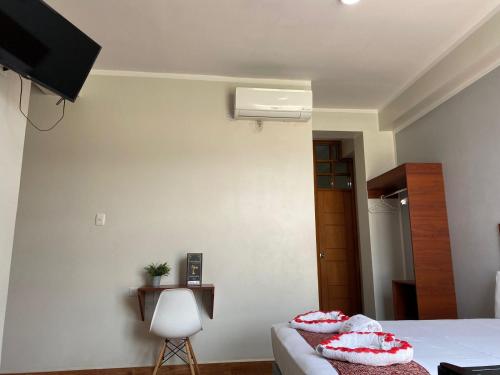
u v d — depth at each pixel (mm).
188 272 3252
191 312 2895
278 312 3434
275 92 3580
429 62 3533
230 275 3447
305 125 3805
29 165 3406
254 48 3268
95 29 2971
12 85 2191
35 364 3113
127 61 3479
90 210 3396
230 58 3434
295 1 2650
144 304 3281
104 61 3475
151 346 3238
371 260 4492
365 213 4664
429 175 3592
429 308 3330
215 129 3684
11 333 3135
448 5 2711
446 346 1798
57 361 3135
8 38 1789
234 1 2645
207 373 3236
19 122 2275
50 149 3453
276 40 3145
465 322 2422
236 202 3582
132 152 3537
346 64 3562
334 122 4676
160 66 3578
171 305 2855
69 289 3250
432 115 3824
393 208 4617
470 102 3250
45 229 3318
